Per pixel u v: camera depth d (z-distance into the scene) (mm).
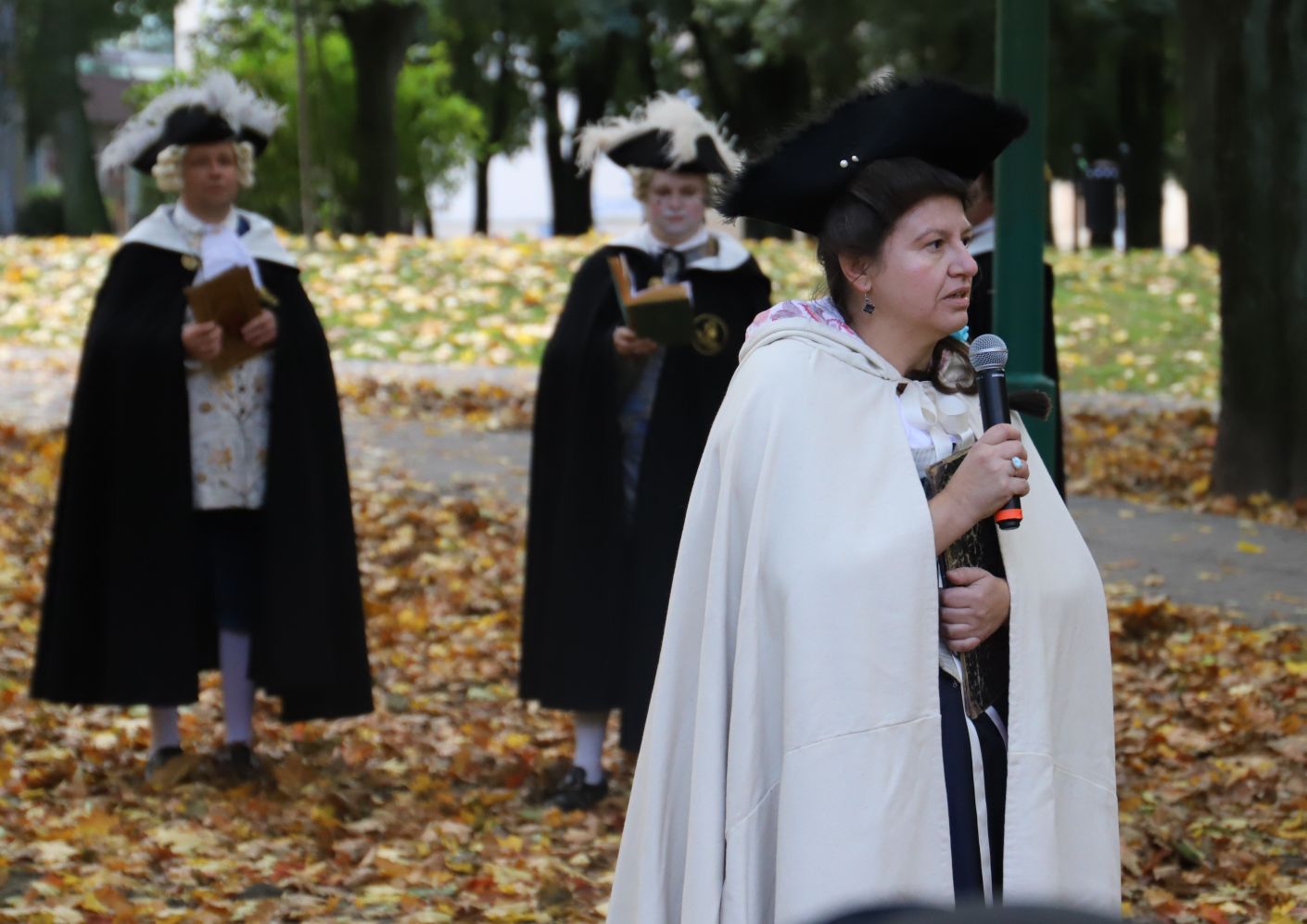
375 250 28969
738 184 4551
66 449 9203
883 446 4316
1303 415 16703
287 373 9172
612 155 9109
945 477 4355
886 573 4168
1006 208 7711
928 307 4406
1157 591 13273
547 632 8914
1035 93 7648
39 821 8359
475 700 11328
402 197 49094
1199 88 34250
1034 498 4598
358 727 10555
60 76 43531
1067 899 4406
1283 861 8219
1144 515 15930
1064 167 46000
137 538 8992
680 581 4496
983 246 8930
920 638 4168
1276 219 16562
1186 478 18031
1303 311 16641
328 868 7875
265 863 7867
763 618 4258
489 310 26172
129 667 8945
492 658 12172
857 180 4438
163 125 9273
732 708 4273
